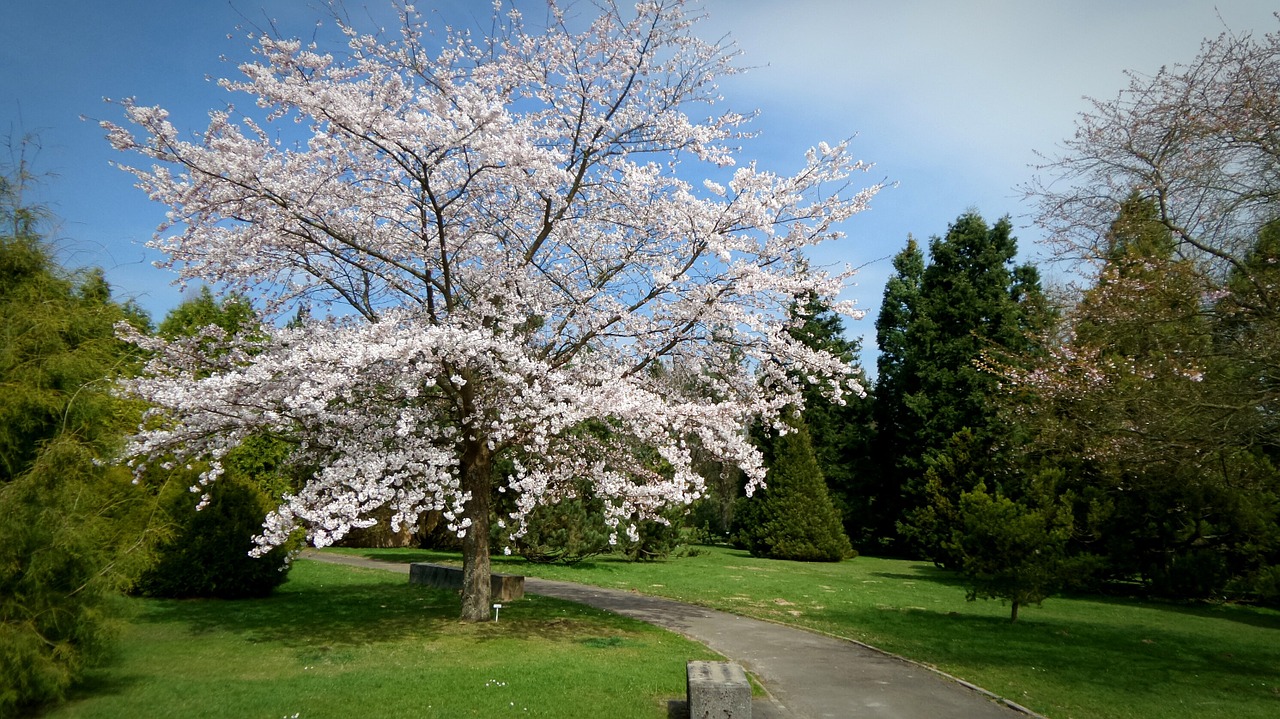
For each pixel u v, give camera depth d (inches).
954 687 311.0
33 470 251.8
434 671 298.8
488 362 338.0
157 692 269.9
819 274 389.1
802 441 1006.4
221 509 504.7
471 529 412.8
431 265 386.0
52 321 281.4
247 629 387.9
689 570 744.3
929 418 1064.8
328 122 327.6
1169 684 326.3
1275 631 515.2
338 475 314.0
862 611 520.4
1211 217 418.3
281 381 321.1
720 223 375.9
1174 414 362.6
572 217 401.1
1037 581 464.1
